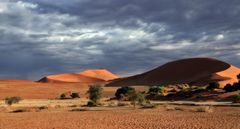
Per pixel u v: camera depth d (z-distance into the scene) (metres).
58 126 24.03
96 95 52.34
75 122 26.62
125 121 26.56
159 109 39.47
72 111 39.62
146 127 22.44
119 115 32.38
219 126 22.28
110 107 45.66
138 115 31.97
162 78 155.75
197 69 151.25
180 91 71.38
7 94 102.12
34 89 122.69
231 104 44.28
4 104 58.12
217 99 57.31
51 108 45.56
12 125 25.31
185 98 64.31
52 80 196.00
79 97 88.25
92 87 52.69
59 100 76.38
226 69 136.25
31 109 43.53
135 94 47.62
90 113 35.69
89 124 24.92
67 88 134.12
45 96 99.06
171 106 43.72
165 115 31.58
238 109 36.97
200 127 21.89
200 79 123.00
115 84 165.75
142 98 48.00
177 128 21.62
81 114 34.62
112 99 72.38
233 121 25.14
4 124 26.12
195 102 53.78
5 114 36.97
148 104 47.62
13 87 125.75
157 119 27.80
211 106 41.66
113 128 22.27
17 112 40.12
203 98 60.34
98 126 23.53
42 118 30.89
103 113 35.41
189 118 28.20
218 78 115.19
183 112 34.72
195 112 34.41
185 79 146.25
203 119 27.09
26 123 26.61
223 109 37.53
